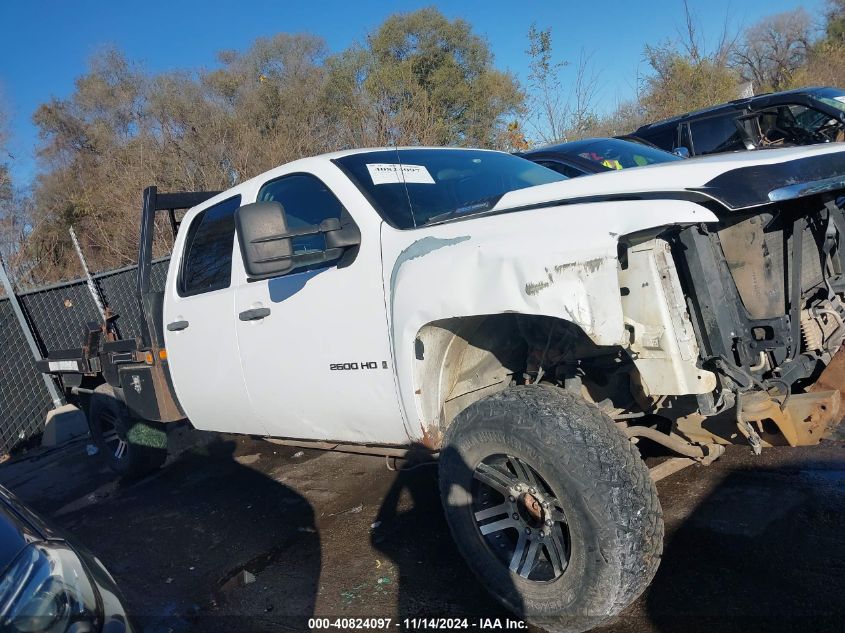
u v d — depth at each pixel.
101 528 5.11
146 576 4.12
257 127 19.92
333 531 4.24
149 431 5.80
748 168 2.59
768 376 2.75
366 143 14.69
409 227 3.31
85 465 7.09
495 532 2.91
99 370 5.85
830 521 3.22
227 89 21.80
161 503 5.42
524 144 16.66
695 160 3.00
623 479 2.46
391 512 4.33
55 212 20.12
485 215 2.96
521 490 2.73
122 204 16.56
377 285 3.20
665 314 2.44
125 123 25.33
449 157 4.10
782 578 2.88
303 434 3.91
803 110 9.07
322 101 20.16
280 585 3.69
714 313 2.50
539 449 2.55
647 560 2.47
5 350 8.41
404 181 3.39
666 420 3.31
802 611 2.66
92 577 2.21
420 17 19.53
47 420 8.42
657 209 2.37
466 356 3.23
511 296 2.57
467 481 2.88
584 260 2.41
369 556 3.81
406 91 16.02
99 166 22.06
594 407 2.65
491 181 3.96
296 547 4.13
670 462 3.19
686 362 2.45
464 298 2.72
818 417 2.61
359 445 3.97
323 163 3.75
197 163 18.50
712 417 2.84
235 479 5.68
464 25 19.88
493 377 3.39
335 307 3.40
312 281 3.53
